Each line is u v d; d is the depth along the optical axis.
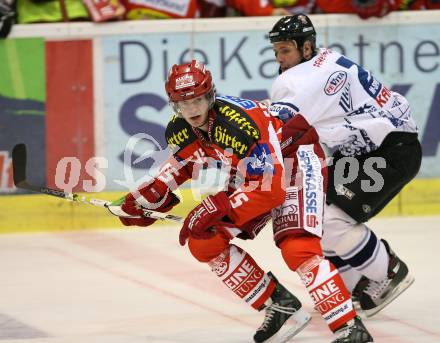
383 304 11.66
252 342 10.81
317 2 17.98
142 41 17.30
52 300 12.87
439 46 18.19
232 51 17.61
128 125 17.42
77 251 15.89
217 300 12.83
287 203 9.89
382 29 17.98
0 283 13.85
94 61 17.19
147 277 14.14
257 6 17.78
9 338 11.05
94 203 10.92
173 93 9.20
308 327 11.40
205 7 18.38
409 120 11.76
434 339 10.84
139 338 11.01
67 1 17.20
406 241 16.25
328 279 9.66
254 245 16.39
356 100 11.32
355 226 11.35
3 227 17.25
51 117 17.16
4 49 16.86
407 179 11.79
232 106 9.53
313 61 11.09
